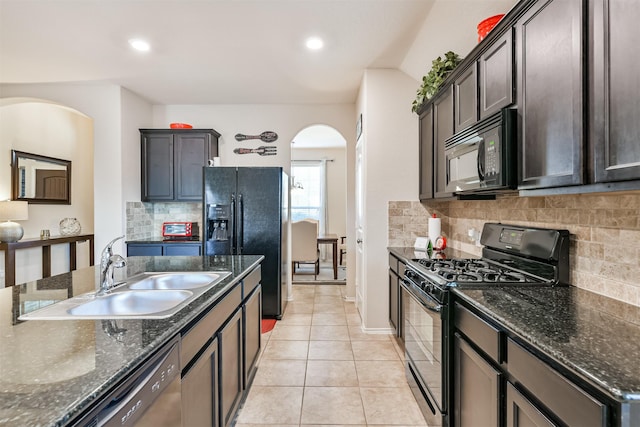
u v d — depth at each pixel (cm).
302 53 290
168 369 99
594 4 103
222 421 155
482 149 167
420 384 198
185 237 410
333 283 526
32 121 409
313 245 552
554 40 121
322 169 747
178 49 283
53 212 435
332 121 439
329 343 299
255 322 231
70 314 124
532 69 135
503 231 206
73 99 368
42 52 288
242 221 366
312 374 244
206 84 366
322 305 412
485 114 173
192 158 407
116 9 225
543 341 95
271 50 285
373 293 323
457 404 158
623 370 78
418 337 203
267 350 284
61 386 68
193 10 226
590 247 148
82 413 65
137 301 151
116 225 371
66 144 454
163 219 438
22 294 143
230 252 365
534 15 133
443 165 240
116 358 80
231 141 440
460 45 249
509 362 112
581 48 108
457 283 161
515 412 109
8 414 59
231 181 368
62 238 386
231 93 396
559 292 147
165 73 335
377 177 322
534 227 185
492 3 195
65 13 228
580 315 117
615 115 97
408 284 219
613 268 136
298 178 753
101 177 370
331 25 246
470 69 191
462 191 197
